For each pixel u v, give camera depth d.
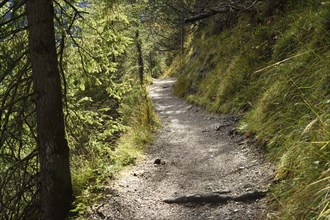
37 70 5.00
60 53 5.43
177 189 5.99
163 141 9.52
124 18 7.16
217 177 6.14
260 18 12.32
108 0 6.66
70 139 6.73
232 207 4.94
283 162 5.06
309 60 6.84
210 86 14.33
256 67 10.77
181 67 34.19
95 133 7.48
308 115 5.37
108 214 5.23
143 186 6.30
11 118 6.04
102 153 7.52
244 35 13.41
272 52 10.35
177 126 11.27
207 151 7.79
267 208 4.56
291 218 3.83
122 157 7.63
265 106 7.44
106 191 5.97
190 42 32.94
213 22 20.53
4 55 5.52
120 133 10.28
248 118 8.35
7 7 5.92
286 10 10.88
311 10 8.45
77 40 6.43
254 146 6.92
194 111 13.65
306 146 4.60
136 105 11.97
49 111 5.07
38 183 5.66
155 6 25.41
